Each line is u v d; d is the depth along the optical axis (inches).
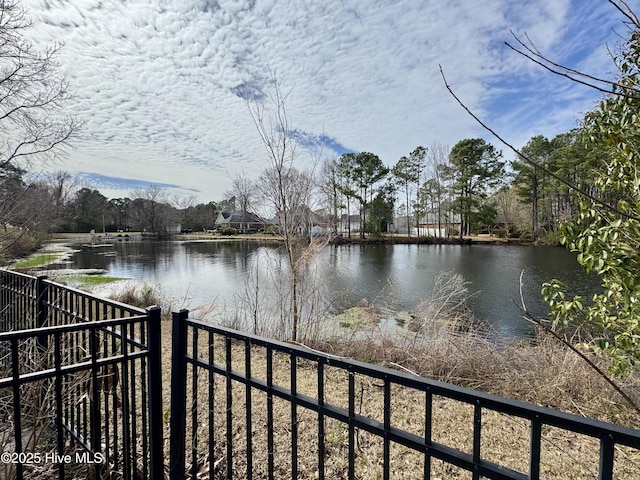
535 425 29.7
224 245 1285.7
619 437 26.1
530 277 488.7
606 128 63.8
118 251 1037.2
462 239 1114.7
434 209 1255.5
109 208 1948.8
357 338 190.7
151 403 59.6
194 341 58.7
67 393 70.4
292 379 47.8
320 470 45.9
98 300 70.0
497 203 1218.6
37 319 89.7
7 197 265.7
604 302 73.0
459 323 183.8
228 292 424.2
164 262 759.7
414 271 565.3
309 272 211.0
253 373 139.9
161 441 61.2
